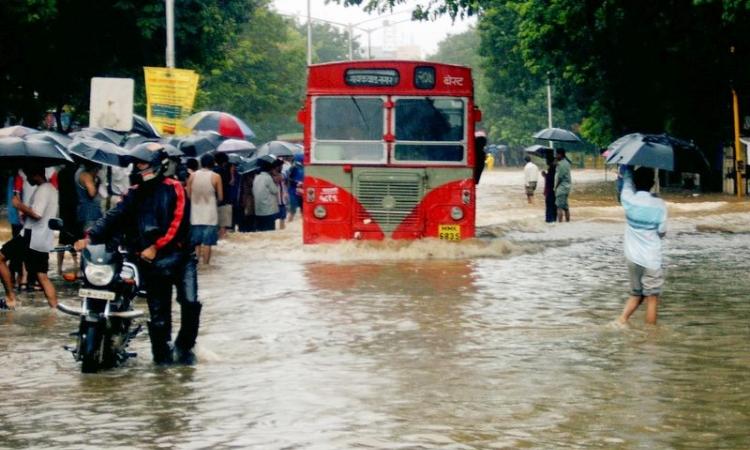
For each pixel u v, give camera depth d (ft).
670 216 117.29
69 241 67.21
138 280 38.70
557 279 64.34
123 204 38.75
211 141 94.79
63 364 39.68
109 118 80.84
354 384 35.60
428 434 29.12
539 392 34.22
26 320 50.67
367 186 78.89
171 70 96.73
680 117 169.17
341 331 46.42
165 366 39.11
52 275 69.41
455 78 78.95
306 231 79.56
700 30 137.59
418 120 78.95
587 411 31.65
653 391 34.24
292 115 346.74
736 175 163.32
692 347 41.96
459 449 27.63
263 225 99.04
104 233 38.86
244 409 32.19
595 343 42.98
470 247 78.64
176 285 39.42
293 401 33.14
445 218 79.00
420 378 36.52
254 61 311.06
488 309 52.39
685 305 53.16
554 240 91.66
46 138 63.26
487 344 42.96
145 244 38.55
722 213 121.60
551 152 110.63
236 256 79.05
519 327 47.01
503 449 27.63
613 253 80.53
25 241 53.78
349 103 79.15
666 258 75.51
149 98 97.04
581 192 190.80
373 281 63.62
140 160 38.60
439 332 45.91
